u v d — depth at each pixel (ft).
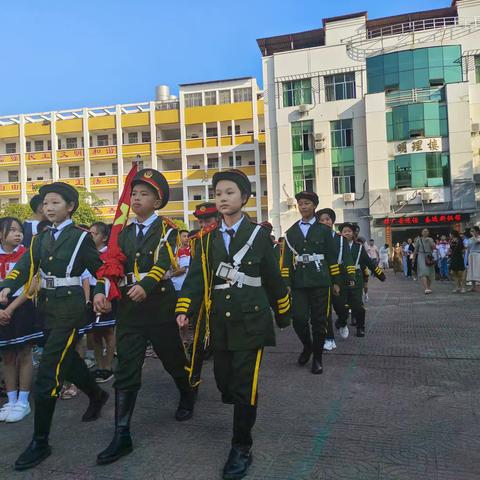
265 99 102.32
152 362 20.07
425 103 90.63
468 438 11.52
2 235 15.23
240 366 10.26
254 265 10.65
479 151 91.20
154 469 10.36
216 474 10.07
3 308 14.12
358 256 23.86
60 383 11.37
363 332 23.75
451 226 91.04
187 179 114.52
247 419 10.16
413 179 91.35
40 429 10.91
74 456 11.08
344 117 96.73
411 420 12.73
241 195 10.86
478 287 44.70
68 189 12.57
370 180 93.45
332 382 16.24
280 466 10.34
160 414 13.71
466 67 91.61
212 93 114.62
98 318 16.99
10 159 123.95
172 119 116.16
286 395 15.02
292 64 99.66
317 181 97.76
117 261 11.57
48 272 12.00
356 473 9.98
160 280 11.64
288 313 11.49
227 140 112.78
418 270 41.75
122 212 12.36
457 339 22.21
